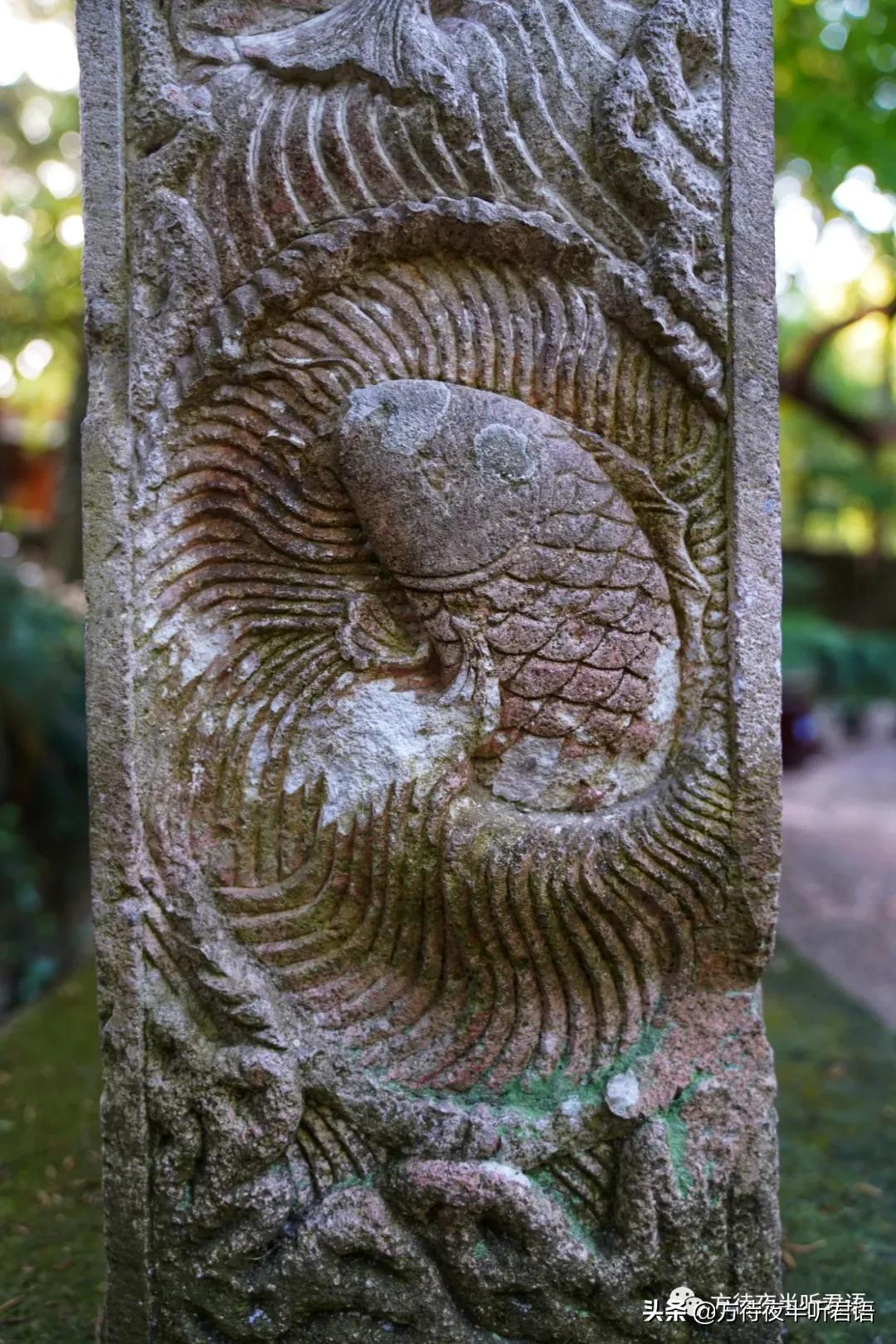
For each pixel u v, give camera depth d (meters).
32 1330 1.38
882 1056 2.23
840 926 3.24
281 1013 1.26
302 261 1.23
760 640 1.27
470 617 1.23
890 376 8.48
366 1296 1.21
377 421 1.22
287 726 1.26
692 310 1.26
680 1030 1.28
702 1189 1.25
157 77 1.26
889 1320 1.41
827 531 9.93
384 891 1.25
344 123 1.25
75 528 4.57
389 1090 1.25
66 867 3.76
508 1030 1.27
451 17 1.31
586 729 1.26
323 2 1.31
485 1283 1.21
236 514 1.26
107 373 1.26
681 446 1.28
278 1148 1.22
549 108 1.28
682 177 1.27
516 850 1.23
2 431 6.91
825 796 5.10
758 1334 1.26
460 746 1.24
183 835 1.25
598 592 1.25
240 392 1.25
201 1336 1.23
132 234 1.26
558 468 1.24
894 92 3.14
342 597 1.26
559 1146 1.25
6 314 4.19
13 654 3.52
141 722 1.24
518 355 1.26
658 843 1.25
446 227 1.24
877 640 7.23
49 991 2.60
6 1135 1.89
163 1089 1.23
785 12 2.97
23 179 4.42
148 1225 1.24
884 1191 1.72
